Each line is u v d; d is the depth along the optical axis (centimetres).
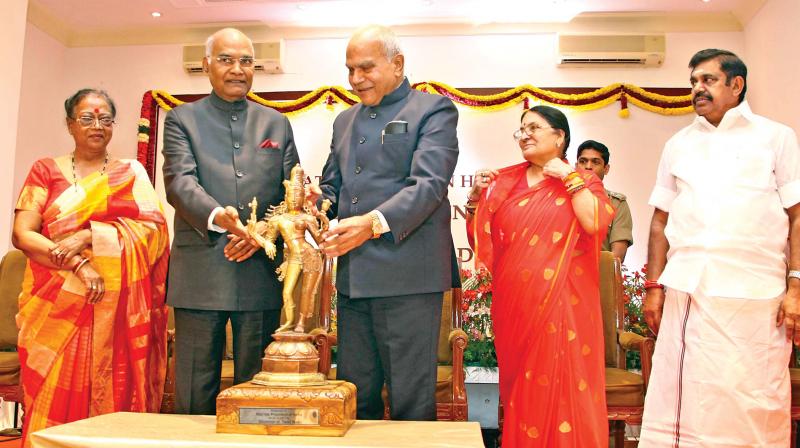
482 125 702
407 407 241
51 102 722
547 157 288
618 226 535
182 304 260
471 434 188
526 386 267
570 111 695
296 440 177
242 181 268
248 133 276
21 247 296
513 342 275
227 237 258
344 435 185
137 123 729
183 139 269
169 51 739
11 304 396
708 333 278
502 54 709
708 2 665
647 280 321
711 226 283
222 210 243
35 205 305
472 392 447
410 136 248
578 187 270
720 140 293
